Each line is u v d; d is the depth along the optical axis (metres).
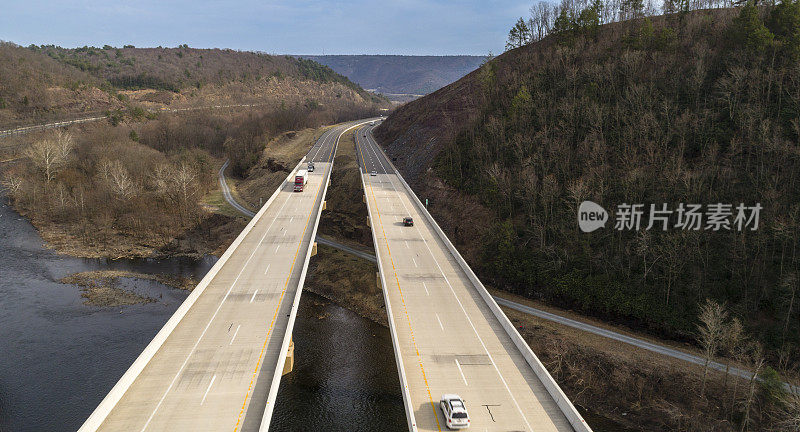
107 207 102.12
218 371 33.59
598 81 89.94
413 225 73.88
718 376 49.34
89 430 26.59
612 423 47.31
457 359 37.31
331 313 69.56
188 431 27.72
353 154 139.75
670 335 57.78
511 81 108.06
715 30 94.44
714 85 76.69
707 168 65.19
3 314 62.66
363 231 97.00
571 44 111.50
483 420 30.38
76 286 72.56
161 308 66.81
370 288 74.69
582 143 78.00
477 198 88.31
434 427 29.73
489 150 92.06
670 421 46.12
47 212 102.19
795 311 52.94
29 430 42.16
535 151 83.56
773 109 69.00
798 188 58.91
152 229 97.62
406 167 121.00
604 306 62.97
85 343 56.38
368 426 44.78
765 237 56.44
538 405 32.09
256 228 68.88
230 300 44.91
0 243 88.19
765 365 50.84
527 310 65.88
